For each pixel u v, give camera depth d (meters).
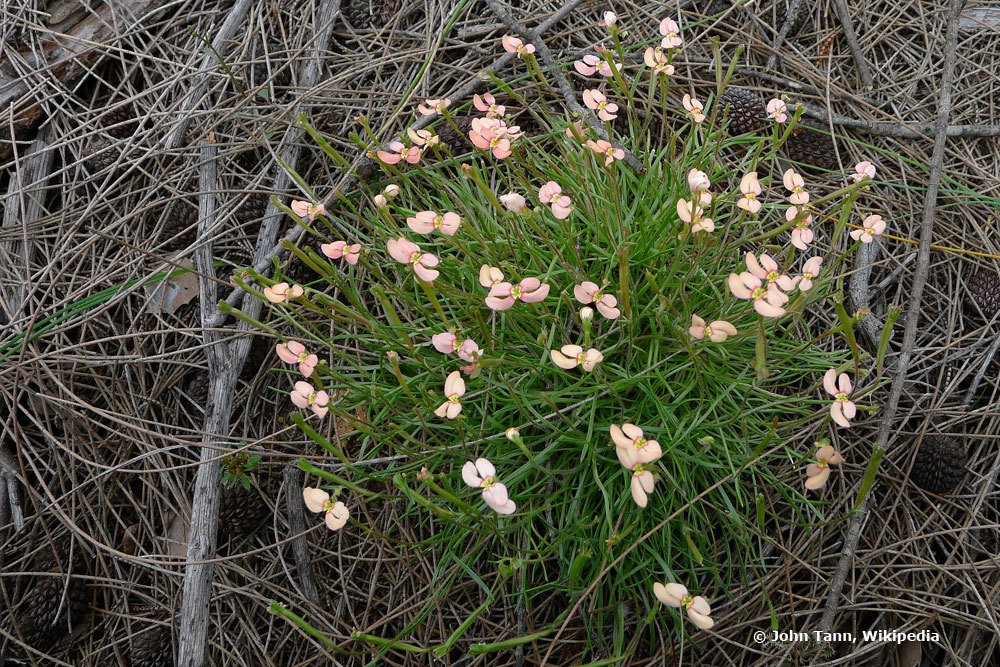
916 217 0.53
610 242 0.44
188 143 0.55
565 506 0.45
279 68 0.56
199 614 0.46
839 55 0.57
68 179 0.55
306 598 0.48
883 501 0.48
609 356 0.46
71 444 0.51
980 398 0.50
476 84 0.54
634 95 0.55
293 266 0.52
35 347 0.51
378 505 0.49
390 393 0.45
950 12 0.54
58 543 0.49
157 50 0.57
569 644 0.46
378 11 0.58
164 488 0.51
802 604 0.46
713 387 0.45
